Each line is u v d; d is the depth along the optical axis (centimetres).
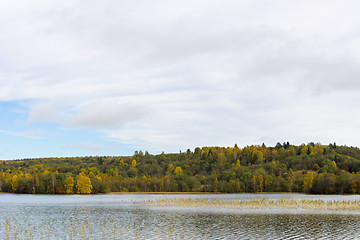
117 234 6488
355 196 18862
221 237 6219
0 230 7025
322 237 6244
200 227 7269
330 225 7538
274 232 6688
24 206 12812
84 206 12650
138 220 8412
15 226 7556
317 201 13250
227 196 19488
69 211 10788
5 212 10569
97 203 14100
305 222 7994
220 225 7531
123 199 16838
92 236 6306
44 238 6138
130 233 6588
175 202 13188
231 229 7025
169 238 6112
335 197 17775
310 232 6712
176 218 8738
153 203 13412
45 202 14838
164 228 7156
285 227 7256
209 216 9094
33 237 6244
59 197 18850
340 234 6506
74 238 6134
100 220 8475
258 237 6238
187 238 6125
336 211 10219
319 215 9275
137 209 11181
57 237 6231
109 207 12056
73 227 7331
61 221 8356
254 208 11069
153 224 7712
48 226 7512
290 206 11481
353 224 7669
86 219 8712
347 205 11462
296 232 6694
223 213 9769
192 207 11550
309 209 10738
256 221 8138
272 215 9262
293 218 8656
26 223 8031
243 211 10275
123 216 9269
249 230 6912
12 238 6166
